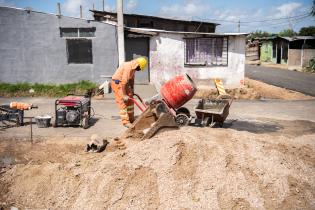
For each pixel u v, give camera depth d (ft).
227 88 57.31
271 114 43.37
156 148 22.15
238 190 19.83
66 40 57.11
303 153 24.80
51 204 20.21
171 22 94.99
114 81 31.07
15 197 21.04
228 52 60.95
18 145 28.30
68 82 58.29
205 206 18.75
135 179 20.30
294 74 101.55
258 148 23.30
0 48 56.85
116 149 25.73
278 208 19.19
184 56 60.90
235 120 39.47
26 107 33.76
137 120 27.37
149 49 60.75
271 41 149.28
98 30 56.80
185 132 24.85
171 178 20.18
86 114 33.81
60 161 24.63
